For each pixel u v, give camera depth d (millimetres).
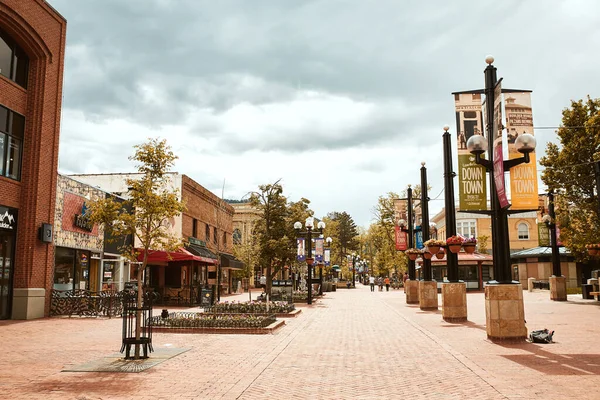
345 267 88500
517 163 12562
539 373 8695
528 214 62281
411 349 11711
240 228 59031
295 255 35875
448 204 19359
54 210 21812
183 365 9648
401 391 7566
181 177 34531
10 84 20297
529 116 12805
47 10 21750
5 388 7746
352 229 119625
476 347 11727
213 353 11086
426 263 25250
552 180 29594
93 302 20953
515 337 12492
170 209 12445
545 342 12344
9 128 20281
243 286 55750
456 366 9523
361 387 7852
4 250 19844
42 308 20469
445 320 18484
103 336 14164
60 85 22594
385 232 56188
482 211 14016
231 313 19516
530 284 42750
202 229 39750
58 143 22234
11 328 16281
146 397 7195
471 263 50000
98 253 26297
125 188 34438
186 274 36406
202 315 18531
